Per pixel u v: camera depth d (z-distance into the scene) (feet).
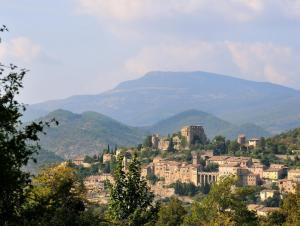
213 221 289.53
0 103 149.18
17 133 151.43
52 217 214.90
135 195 271.90
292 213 340.59
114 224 258.57
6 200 150.20
